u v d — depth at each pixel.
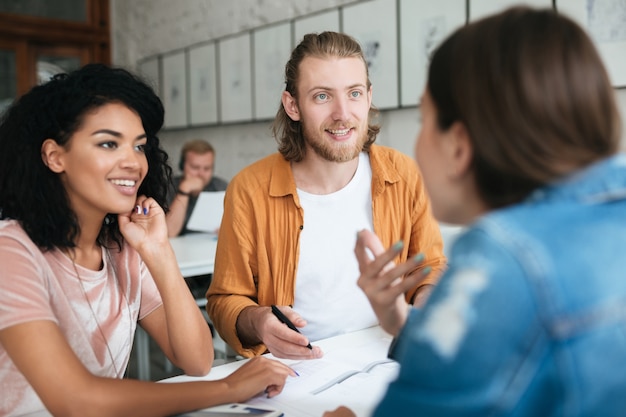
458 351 0.44
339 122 1.28
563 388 0.43
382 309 0.77
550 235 0.46
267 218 1.39
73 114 0.92
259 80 3.80
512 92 0.49
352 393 0.93
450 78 0.53
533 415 0.44
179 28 4.75
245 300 1.33
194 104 4.46
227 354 1.85
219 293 1.40
